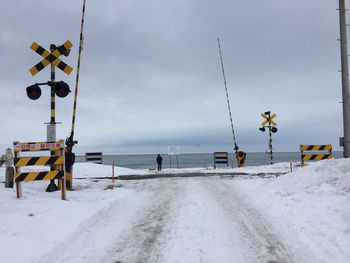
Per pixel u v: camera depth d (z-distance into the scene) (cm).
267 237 819
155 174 2286
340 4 1548
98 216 1016
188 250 739
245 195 1345
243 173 2173
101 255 720
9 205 992
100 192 1417
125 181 1819
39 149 1138
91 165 2889
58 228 845
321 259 672
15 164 1127
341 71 1560
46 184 1512
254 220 968
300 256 697
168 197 1329
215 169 2941
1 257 642
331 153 1956
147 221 978
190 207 1132
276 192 1296
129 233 868
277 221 950
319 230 830
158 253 728
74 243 789
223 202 1213
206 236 829
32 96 1385
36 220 859
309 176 1310
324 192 1143
